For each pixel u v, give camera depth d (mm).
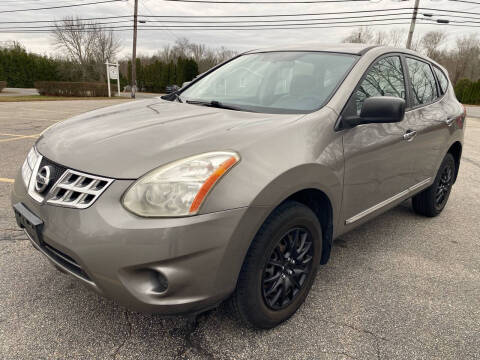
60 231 1661
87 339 1938
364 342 2004
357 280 2615
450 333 2104
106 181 1629
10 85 46969
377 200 2656
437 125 3266
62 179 1750
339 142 2150
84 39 50719
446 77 3922
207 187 1592
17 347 1861
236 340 1976
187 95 2967
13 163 5195
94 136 1971
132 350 1880
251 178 1684
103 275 1593
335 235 2318
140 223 1542
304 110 2270
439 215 3988
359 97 2404
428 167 3324
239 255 1696
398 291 2498
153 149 1739
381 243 3234
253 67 2943
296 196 2074
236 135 1834
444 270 2803
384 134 2520
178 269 1578
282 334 2039
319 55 2781
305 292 2180
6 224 3215
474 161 7023
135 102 2902
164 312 1644
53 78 50312
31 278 2441
